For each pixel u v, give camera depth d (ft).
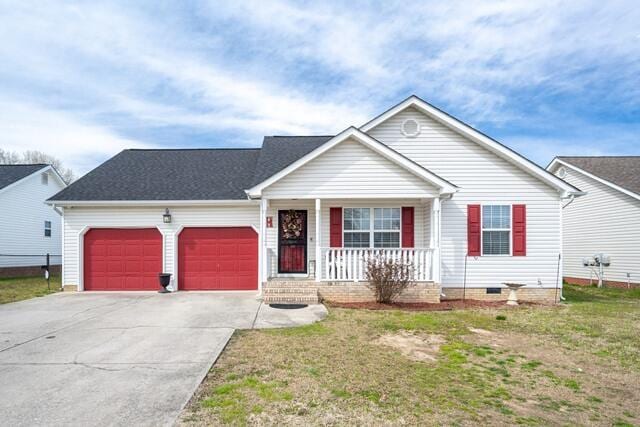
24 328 25.96
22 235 70.28
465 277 40.63
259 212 44.75
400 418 13.42
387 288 34.91
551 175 40.32
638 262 52.49
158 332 24.67
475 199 41.16
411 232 41.24
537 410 14.51
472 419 13.57
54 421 12.83
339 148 37.27
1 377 16.90
